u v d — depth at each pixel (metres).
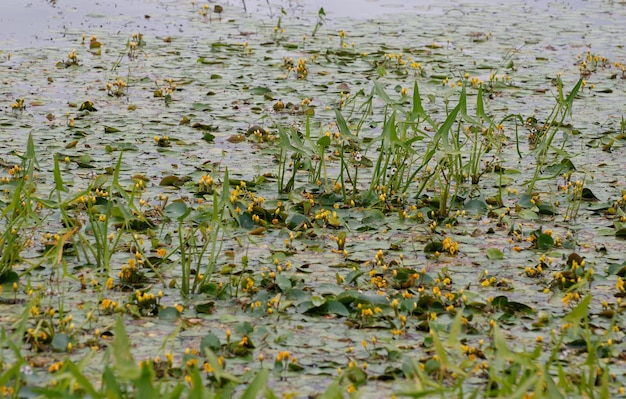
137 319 6.05
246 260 6.88
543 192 8.87
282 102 11.59
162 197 8.27
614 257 7.30
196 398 4.20
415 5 18.41
